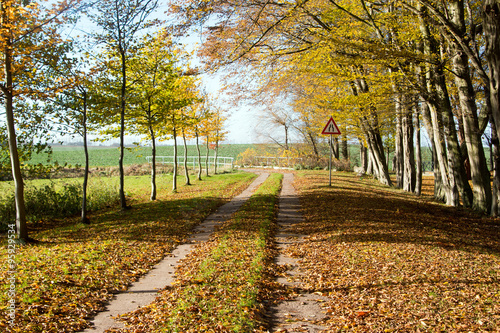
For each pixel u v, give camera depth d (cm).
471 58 887
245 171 3309
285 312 419
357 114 1636
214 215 1119
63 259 630
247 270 539
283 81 1430
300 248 697
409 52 938
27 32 816
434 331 346
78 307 434
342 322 382
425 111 1427
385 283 482
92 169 3131
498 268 544
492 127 1020
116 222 1048
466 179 1244
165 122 1652
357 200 1237
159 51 1476
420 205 1270
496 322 357
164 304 430
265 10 1062
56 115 1052
